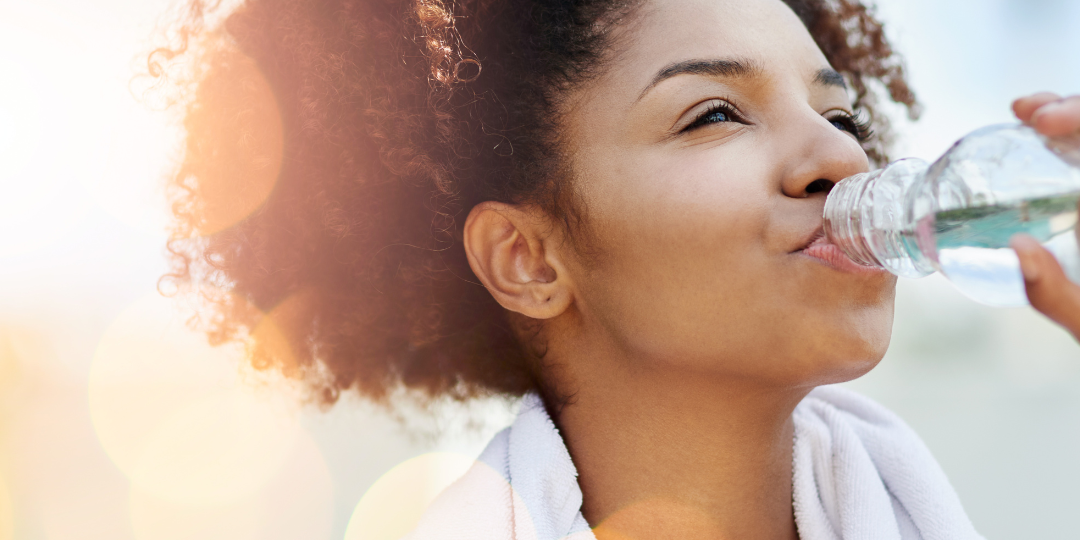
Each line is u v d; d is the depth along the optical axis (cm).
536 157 100
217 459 343
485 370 130
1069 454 416
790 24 99
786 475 104
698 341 87
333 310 127
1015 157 71
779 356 83
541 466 100
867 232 77
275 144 115
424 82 109
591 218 95
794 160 85
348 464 328
